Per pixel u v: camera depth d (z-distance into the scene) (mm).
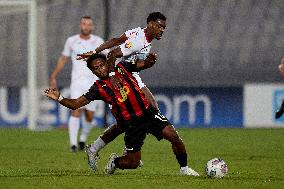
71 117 48094
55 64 82438
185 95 72438
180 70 80000
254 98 71688
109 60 32344
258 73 80125
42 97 73625
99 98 30016
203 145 52625
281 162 39906
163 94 72688
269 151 47781
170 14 86812
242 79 79875
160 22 32375
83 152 46938
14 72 82062
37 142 55750
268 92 71562
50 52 83938
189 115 72438
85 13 87312
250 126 71938
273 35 84188
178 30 85125
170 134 30812
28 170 34938
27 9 70312
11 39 84562
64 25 86500
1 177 30812
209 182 29109
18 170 34938
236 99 71812
